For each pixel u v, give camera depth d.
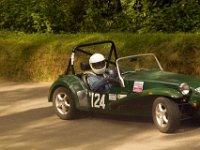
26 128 13.41
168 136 11.86
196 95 11.99
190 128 12.41
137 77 12.98
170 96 11.74
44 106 15.92
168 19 22.56
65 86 13.99
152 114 12.29
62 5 25.94
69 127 13.28
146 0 23.88
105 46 19.28
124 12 24.58
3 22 26.25
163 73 13.23
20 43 21.53
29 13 25.38
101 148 11.27
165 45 18.06
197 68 17.36
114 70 13.50
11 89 19.14
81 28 25.31
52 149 11.41
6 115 15.01
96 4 25.97
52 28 25.14
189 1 22.48
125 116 14.00
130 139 11.84
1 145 11.94
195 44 17.47
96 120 13.84
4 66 21.39
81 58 19.50
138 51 18.56
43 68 20.48
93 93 13.57
